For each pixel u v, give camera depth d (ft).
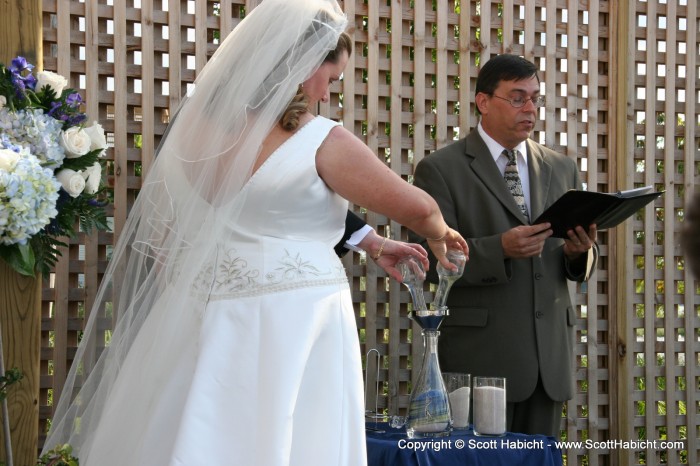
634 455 13.73
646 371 13.89
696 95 14.38
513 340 10.99
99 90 10.96
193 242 7.50
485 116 11.61
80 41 10.85
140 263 7.98
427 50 12.76
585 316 13.73
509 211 11.27
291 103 7.47
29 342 7.88
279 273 7.22
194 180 7.54
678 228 14.30
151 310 7.73
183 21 11.31
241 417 6.96
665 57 14.06
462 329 11.23
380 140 12.47
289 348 7.02
